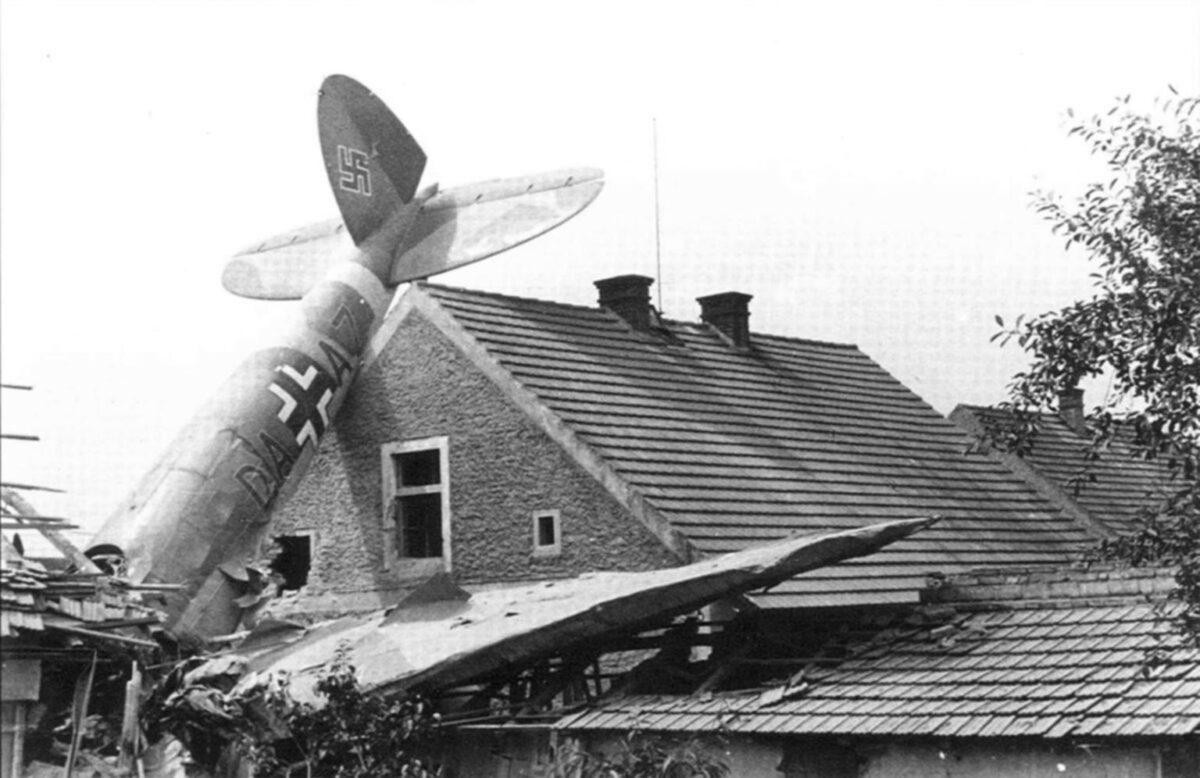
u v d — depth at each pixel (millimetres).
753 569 14352
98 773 13648
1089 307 10172
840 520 18828
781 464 19641
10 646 11805
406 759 14094
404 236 22078
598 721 13562
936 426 23922
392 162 22078
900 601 17547
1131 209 10117
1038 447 26359
